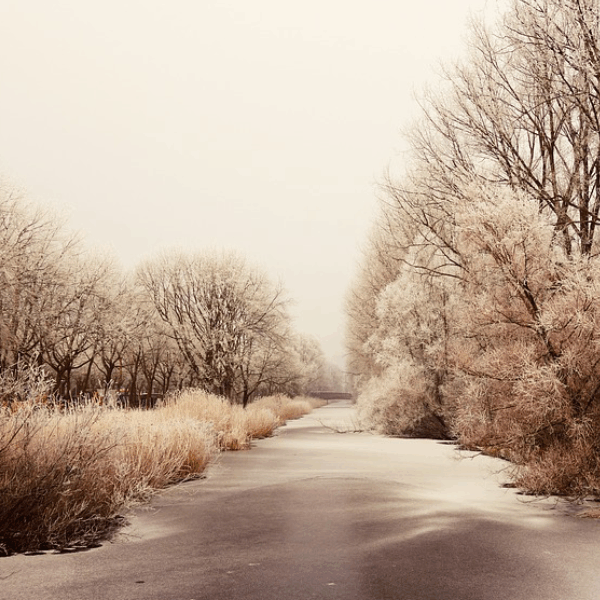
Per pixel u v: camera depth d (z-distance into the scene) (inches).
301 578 142.5
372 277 1112.2
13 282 708.7
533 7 381.4
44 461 205.3
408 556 162.6
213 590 133.7
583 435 273.4
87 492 220.5
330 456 474.9
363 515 224.1
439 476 342.0
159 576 145.8
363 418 834.2
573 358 277.7
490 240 308.7
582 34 347.6
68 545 181.6
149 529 205.2
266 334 1184.8
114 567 154.8
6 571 151.2
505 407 300.7
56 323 810.8
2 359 722.2
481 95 421.7
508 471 317.1
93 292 888.9
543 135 402.9
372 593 130.9
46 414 232.2
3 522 181.8
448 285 673.6
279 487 304.3
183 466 357.1
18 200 758.5
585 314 273.6
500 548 171.2
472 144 441.1
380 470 373.4
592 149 384.8
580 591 132.3
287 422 1194.0
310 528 202.4
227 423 595.5
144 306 1117.1
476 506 242.4
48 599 128.3
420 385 687.7
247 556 165.2
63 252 833.5
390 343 751.7
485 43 425.1
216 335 1121.4
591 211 386.6
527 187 395.5
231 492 290.2
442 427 689.0
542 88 388.5
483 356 320.5
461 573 145.9
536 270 308.7
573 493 266.4
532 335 304.5
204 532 199.2
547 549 169.8
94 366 1216.2
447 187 453.4
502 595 129.4
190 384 1206.3
